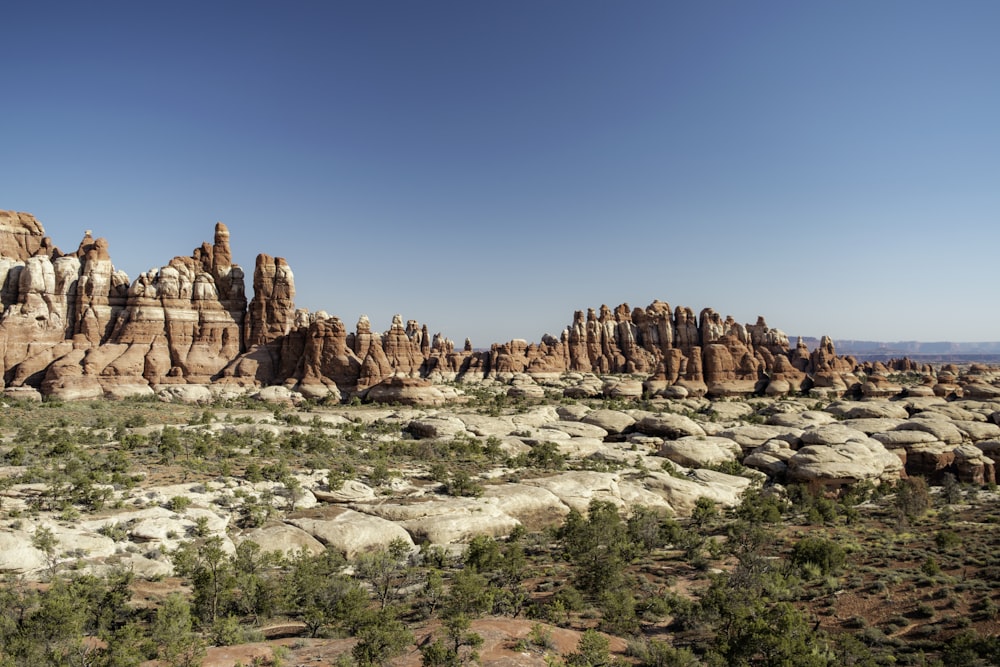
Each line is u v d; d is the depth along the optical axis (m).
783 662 30.30
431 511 62.28
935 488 89.75
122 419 92.44
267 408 116.00
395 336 162.62
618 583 46.03
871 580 46.41
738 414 132.88
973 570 46.91
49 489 55.00
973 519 67.62
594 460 92.56
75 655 30.77
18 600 36.47
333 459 80.25
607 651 30.83
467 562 49.53
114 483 59.66
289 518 59.06
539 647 32.28
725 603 37.94
